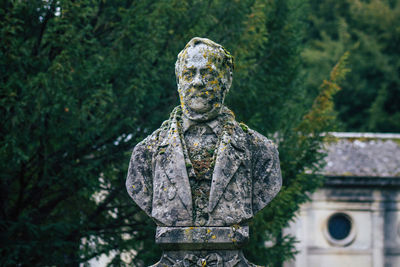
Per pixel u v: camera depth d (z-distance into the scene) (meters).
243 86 7.58
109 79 7.25
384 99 16.70
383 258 12.03
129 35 7.31
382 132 16.77
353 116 17.48
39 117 6.89
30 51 6.96
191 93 3.50
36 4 7.11
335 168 11.83
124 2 7.71
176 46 7.39
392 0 19.47
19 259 7.09
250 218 3.38
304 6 9.34
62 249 7.52
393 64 17.89
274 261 8.12
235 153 3.45
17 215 7.46
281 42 8.46
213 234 3.31
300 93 8.81
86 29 6.94
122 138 7.50
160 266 3.38
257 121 7.37
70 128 6.93
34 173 7.73
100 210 7.86
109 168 7.46
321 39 18.73
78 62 6.86
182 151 3.45
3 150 6.33
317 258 11.98
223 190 3.37
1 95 6.56
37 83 6.53
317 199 12.07
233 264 3.34
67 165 7.19
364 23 18.67
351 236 12.07
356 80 17.33
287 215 7.96
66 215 8.20
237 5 7.62
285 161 7.79
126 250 7.95
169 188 3.40
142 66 7.14
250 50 7.68
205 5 7.59
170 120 3.63
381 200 12.12
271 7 8.49
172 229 3.33
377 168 11.91
